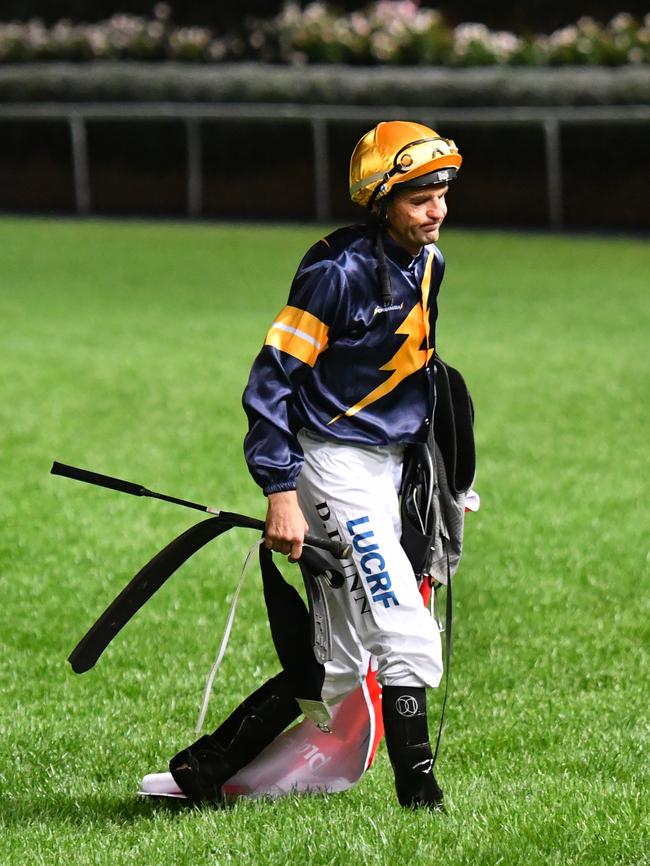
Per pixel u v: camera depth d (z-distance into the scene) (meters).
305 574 12.39
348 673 12.72
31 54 91.19
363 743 13.25
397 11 87.38
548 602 20.31
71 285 58.91
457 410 12.92
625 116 75.69
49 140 91.12
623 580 21.47
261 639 18.84
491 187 80.88
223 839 12.14
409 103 80.38
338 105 82.12
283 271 63.16
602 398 35.72
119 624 12.08
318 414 12.34
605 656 18.19
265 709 13.22
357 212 84.19
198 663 17.92
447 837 12.02
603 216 78.94
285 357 12.04
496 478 27.89
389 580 12.26
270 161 86.12
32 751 14.87
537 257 67.19
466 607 20.09
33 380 38.16
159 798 13.55
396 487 12.79
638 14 90.56
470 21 95.19
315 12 87.88
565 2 92.56
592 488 27.08
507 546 23.19
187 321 49.28
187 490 26.89
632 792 13.39
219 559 22.39
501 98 78.12
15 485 27.05
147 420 33.25
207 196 87.88
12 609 19.97
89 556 22.44
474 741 15.26
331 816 12.67
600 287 57.22
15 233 79.44
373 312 12.13
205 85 85.06
